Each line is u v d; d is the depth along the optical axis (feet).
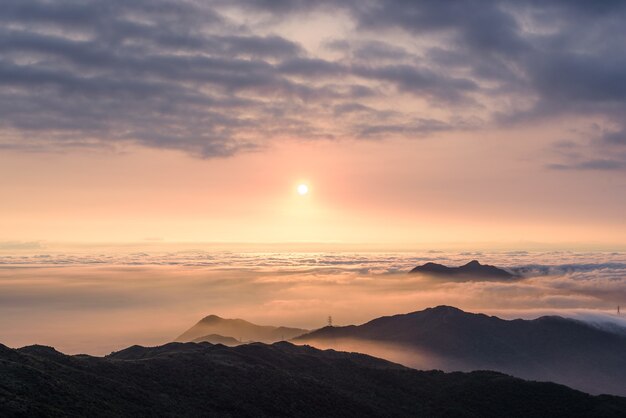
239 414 325.42
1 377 250.57
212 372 374.43
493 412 426.92
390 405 414.21
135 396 298.15
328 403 378.94
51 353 333.01
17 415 218.18
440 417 407.44
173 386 337.31
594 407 426.10
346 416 366.84
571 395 447.42
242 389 359.87
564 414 418.72
